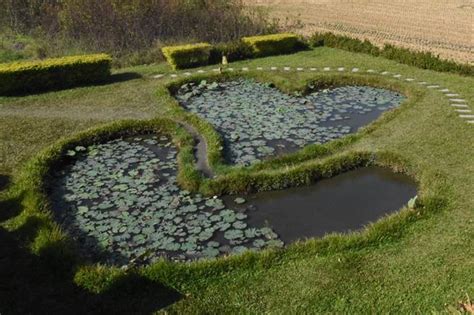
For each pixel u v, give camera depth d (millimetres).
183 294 5844
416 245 6602
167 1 18219
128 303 5707
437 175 8367
